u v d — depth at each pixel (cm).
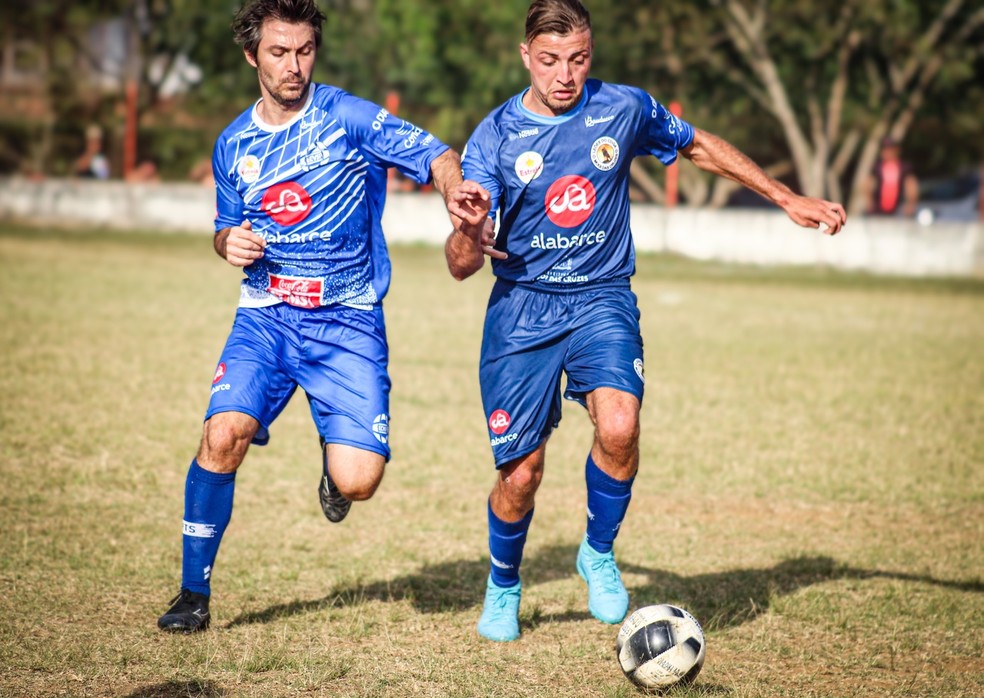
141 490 1786
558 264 1220
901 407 2642
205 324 3488
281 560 1501
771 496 1889
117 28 9862
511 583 1257
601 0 6750
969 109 7338
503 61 6612
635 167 7519
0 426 2130
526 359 1225
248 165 1198
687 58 7056
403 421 2352
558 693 1094
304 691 1081
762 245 6384
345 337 1228
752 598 1393
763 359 3250
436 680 1118
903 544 1644
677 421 2422
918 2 6494
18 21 7831
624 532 1678
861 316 4344
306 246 1212
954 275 6100
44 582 1360
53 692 1056
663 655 1073
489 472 1995
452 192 1102
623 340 1191
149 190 7275
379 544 1586
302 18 1154
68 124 8231
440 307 4153
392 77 7125
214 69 7756
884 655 1215
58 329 3253
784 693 1105
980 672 1171
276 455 2067
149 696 1055
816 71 6931
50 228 7025
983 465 2125
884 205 6894
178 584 1375
